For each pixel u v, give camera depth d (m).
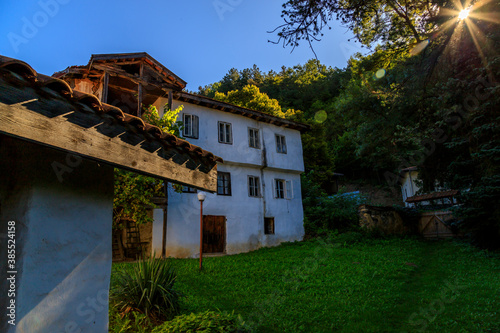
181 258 13.23
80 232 3.17
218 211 15.73
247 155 17.48
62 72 12.18
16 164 2.84
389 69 11.73
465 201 12.96
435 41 8.73
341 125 41.25
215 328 4.25
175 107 15.12
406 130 13.27
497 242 11.76
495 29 9.07
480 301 6.38
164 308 5.71
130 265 9.40
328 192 30.48
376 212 18.95
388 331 5.32
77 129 2.54
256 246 16.89
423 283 8.43
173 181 3.63
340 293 7.68
